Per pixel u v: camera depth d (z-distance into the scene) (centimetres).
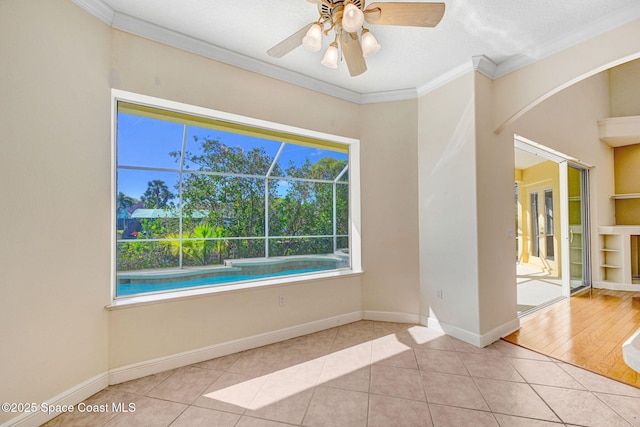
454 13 206
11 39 157
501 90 281
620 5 199
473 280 268
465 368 227
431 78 301
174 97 231
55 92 176
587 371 222
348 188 361
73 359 185
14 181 158
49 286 173
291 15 210
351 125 335
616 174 562
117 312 211
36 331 167
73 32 186
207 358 244
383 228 334
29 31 164
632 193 545
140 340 218
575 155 443
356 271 337
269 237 370
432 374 219
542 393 194
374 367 230
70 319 183
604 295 447
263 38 236
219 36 234
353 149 350
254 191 364
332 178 380
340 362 238
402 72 288
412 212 326
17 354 158
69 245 184
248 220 359
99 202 203
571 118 436
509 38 236
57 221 177
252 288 267
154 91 223
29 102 164
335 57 191
